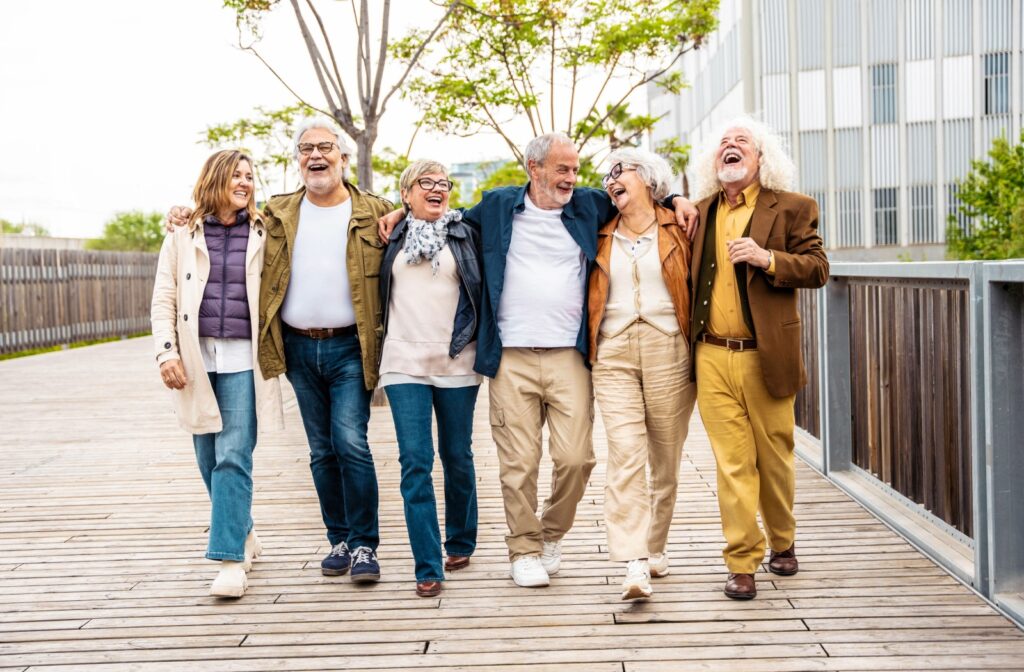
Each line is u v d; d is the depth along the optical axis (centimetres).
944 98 2261
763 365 307
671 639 282
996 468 299
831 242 2320
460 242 333
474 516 354
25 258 1498
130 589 341
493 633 290
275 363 341
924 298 384
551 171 318
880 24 2266
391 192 1475
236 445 335
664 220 319
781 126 2303
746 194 316
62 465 578
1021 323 296
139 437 674
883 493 433
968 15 2238
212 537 329
